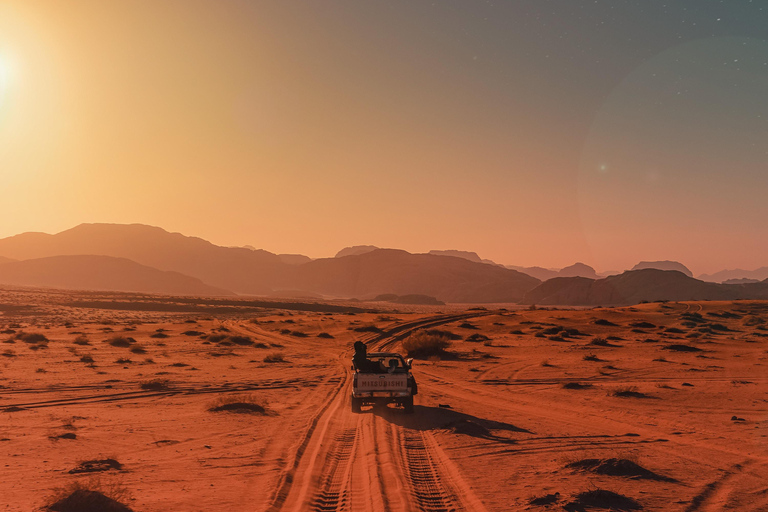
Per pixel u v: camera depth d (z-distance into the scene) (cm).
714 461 1057
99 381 2519
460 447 1186
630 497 817
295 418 1602
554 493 832
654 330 6519
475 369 3159
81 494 757
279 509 769
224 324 8419
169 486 888
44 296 16812
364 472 975
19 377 2631
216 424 1490
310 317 10088
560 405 1861
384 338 6147
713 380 2509
